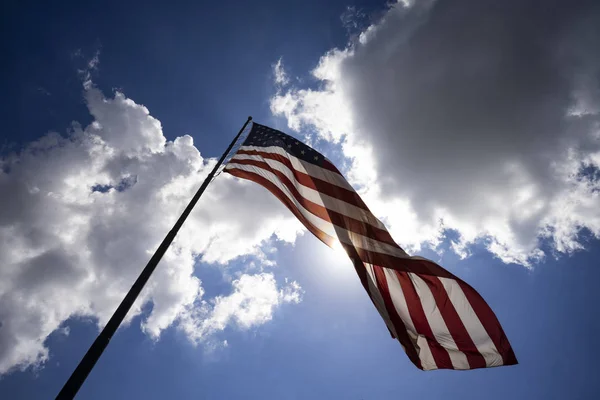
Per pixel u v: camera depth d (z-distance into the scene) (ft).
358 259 22.45
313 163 27.55
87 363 11.75
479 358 18.94
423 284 21.02
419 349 19.95
